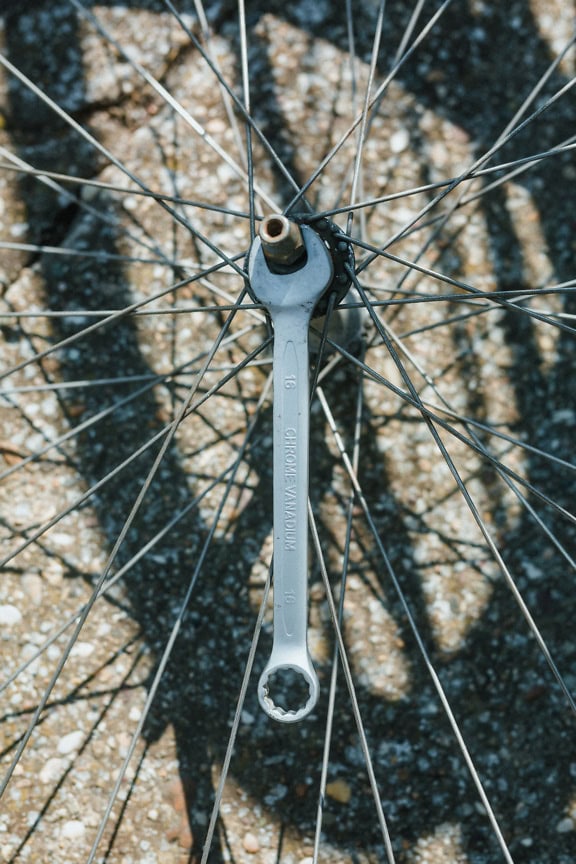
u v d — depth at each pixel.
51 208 1.16
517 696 1.03
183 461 1.09
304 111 1.16
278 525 0.72
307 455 0.72
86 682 1.06
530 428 1.08
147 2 1.18
